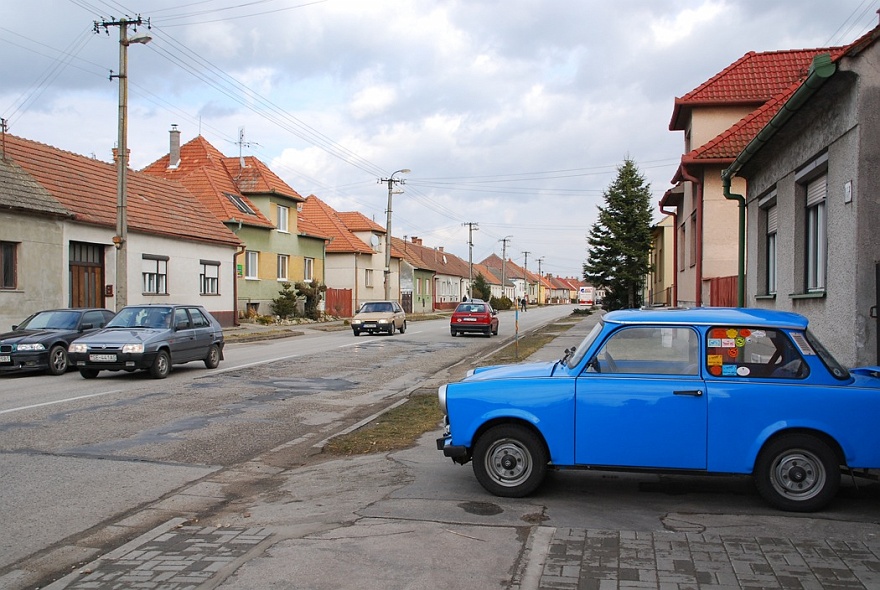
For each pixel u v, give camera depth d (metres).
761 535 4.93
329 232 54.03
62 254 22.78
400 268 67.12
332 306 50.88
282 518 5.53
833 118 8.52
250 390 13.31
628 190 43.12
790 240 10.52
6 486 6.58
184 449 8.29
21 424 9.59
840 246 8.31
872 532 5.00
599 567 4.36
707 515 5.43
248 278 38.22
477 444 5.95
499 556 4.55
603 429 5.68
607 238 43.16
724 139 18.00
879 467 5.34
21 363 14.95
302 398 12.48
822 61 7.69
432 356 21.02
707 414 5.54
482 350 23.36
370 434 9.00
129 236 26.66
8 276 20.81
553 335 29.59
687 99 20.66
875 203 7.68
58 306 22.55
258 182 40.59
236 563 4.52
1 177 21.27
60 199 23.44
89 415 10.36
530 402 5.79
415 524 5.21
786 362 5.59
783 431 5.48
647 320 5.83
